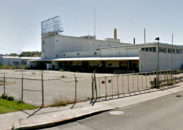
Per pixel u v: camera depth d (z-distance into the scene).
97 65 49.47
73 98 11.69
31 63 66.25
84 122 7.18
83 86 17.97
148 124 6.66
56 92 14.30
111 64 46.09
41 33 68.31
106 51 48.12
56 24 63.09
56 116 7.57
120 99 11.40
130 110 8.83
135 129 6.18
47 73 37.59
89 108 8.95
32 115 7.68
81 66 53.81
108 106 9.46
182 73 33.34
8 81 22.81
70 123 7.10
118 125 6.65
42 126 6.59
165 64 40.03
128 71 37.44
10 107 8.96
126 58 38.28
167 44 40.81
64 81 22.47
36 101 10.77
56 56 61.09
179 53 46.78
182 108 9.03
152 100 11.20
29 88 16.70
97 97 11.70
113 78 25.34
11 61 82.75
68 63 57.25
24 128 6.28
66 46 63.41
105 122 7.07
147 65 34.53
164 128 6.22
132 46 41.94
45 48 66.38
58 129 6.43
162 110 8.69
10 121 6.86
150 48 38.75
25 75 32.41
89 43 68.94
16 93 13.82
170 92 14.30
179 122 6.83
